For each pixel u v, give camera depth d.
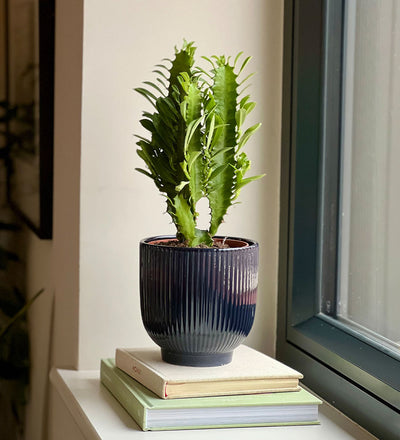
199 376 0.92
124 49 1.16
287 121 1.19
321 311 1.15
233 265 0.93
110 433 0.89
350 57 1.08
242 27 1.19
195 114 0.93
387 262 0.99
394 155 0.97
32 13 1.72
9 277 2.10
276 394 0.94
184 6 1.17
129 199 1.19
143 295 0.97
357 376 0.96
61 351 1.34
